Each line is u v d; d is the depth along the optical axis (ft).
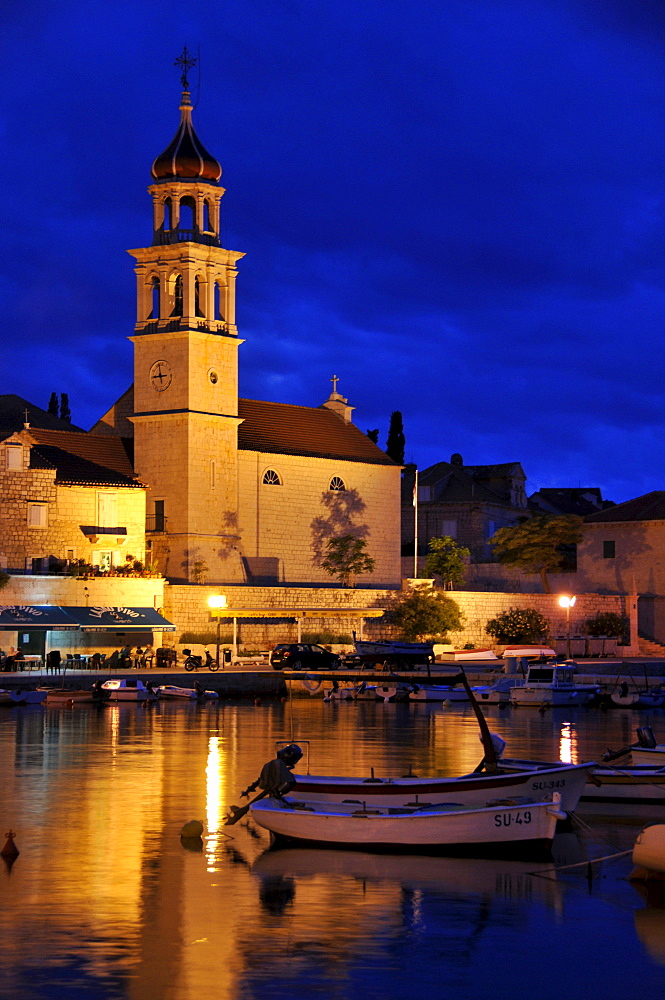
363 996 88.12
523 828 122.11
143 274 373.20
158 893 111.04
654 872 113.39
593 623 430.61
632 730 249.75
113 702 285.43
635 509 454.81
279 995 87.81
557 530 455.63
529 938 100.32
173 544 362.74
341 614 374.84
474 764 188.34
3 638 318.45
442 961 95.04
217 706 285.02
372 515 418.10
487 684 327.88
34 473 332.60
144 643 344.08
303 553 394.93
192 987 88.84
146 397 371.35
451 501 502.38
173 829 136.26
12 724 240.32
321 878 116.16
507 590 468.34
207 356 368.48
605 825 140.77
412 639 390.63
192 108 378.53
